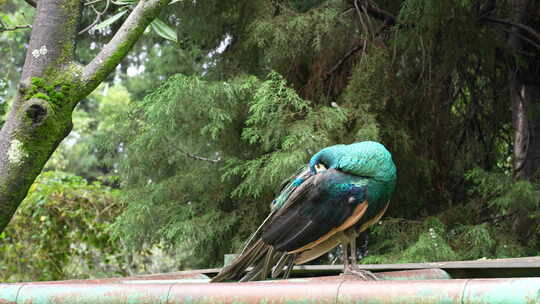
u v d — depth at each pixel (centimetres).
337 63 967
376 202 353
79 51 1174
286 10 927
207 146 967
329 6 916
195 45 1034
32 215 1068
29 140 358
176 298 278
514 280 223
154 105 840
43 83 368
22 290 307
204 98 839
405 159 938
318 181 353
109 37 1046
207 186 942
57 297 297
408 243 896
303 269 486
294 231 356
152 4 395
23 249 1069
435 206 1005
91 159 1812
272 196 919
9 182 354
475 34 901
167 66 1073
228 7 957
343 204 347
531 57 1009
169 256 1182
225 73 973
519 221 900
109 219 1082
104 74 381
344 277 351
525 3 995
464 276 436
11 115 365
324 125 851
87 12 1011
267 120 850
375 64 899
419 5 828
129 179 989
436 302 234
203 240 935
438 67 960
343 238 363
